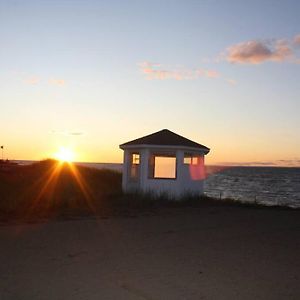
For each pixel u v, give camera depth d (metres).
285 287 7.57
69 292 7.11
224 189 67.81
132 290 7.25
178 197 21.48
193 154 22.75
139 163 22.28
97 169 37.91
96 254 9.76
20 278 7.80
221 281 7.82
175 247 10.66
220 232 13.01
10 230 12.66
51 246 10.51
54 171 34.47
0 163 42.06
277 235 12.72
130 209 18.14
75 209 17.52
